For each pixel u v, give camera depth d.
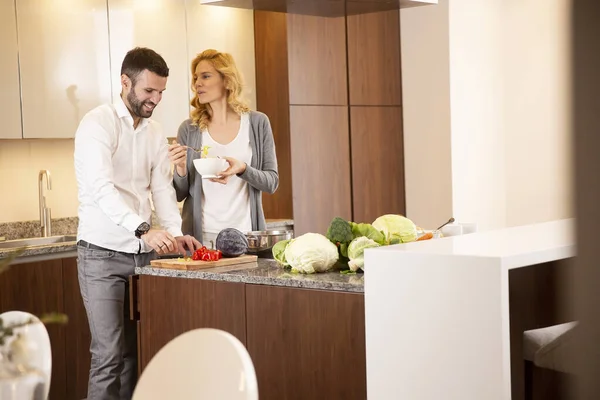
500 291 1.91
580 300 0.54
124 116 3.18
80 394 4.05
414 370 2.12
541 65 5.98
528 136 5.99
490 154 5.88
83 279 3.20
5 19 4.05
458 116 5.62
